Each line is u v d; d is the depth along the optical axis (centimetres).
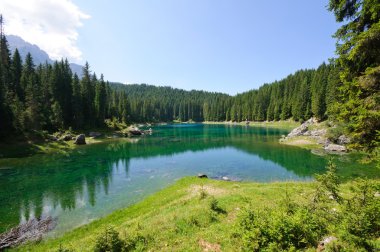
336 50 1367
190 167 3947
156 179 3262
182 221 1386
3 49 7812
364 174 2822
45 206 2308
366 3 1148
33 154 5019
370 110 1162
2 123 5219
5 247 1579
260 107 14450
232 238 1116
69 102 8344
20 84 7350
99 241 1110
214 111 19375
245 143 6406
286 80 14462
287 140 6222
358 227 797
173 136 8788
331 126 5406
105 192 2714
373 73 1171
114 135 8550
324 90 8038
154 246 1139
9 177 3328
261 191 2058
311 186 2230
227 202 1748
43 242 1633
